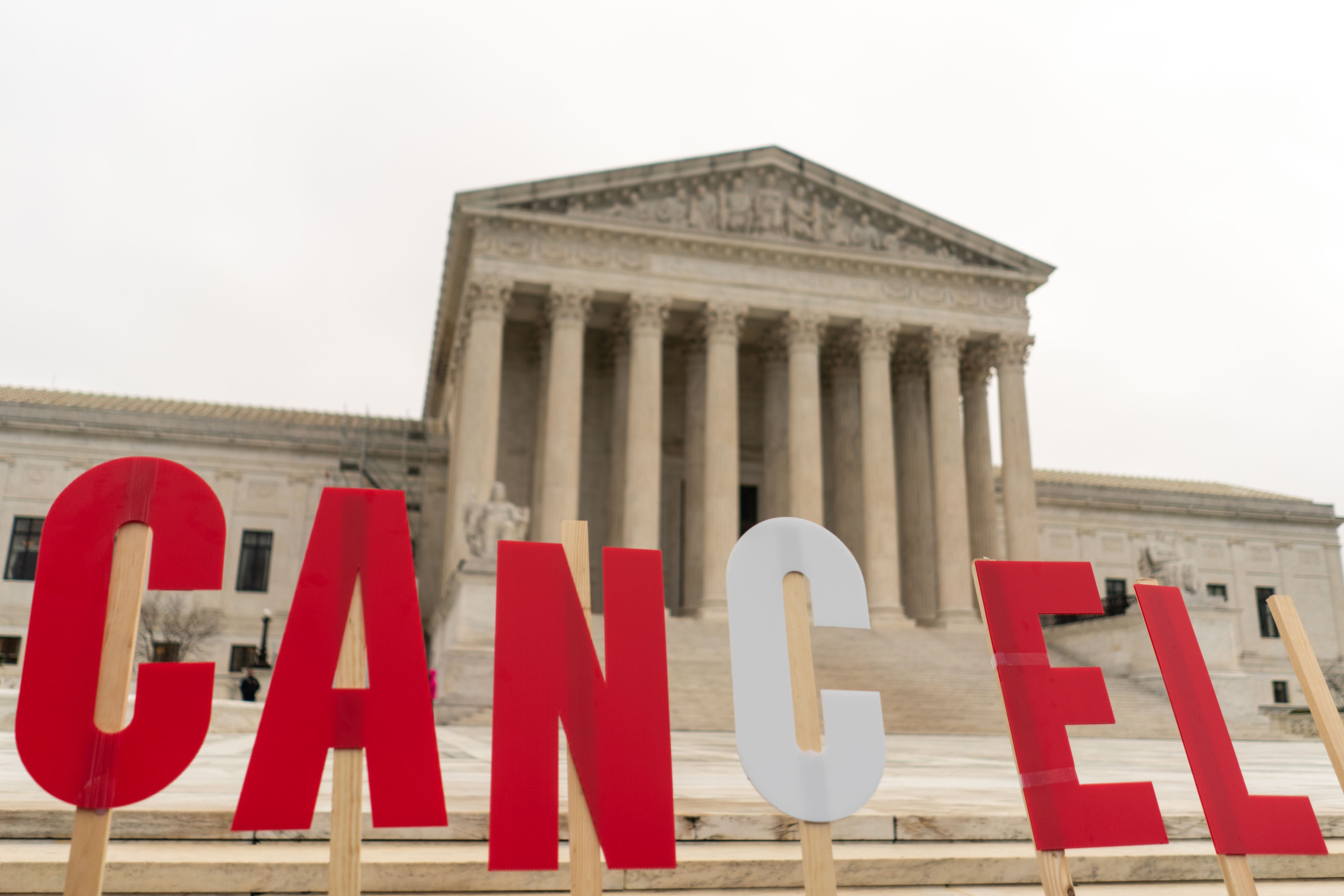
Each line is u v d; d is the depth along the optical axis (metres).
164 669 4.74
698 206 49.31
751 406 56.75
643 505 44.69
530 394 52.78
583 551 5.52
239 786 8.88
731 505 45.72
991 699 33.00
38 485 52.91
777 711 5.25
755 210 49.91
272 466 55.50
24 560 51.81
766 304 48.78
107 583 4.78
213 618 51.50
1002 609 5.97
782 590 5.48
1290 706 35.00
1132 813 5.71
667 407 55.59
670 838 5.21
